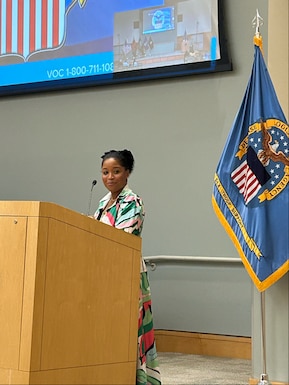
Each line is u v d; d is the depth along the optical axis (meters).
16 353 2.53
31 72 6.71
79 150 6.51
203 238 5.94
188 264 6.00
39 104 6.75
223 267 5.88
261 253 3.93
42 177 6.65
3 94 6.81
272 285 4.17
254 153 4.05
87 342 2.85
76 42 6.53
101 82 6.37
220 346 5.80
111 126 6.39
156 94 6.23
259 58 4.18
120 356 3.09
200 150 6.00
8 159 6.80
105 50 6.40
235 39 5.95
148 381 3.58
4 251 2.62
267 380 4.00
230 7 5.99
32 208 2.61
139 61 6.23
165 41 6.14
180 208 6.04
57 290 2.67
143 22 6.26
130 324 3.19
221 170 4.12
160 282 6.10
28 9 6.79
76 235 2.79
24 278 2.57
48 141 6.66
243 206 4.05
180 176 6.06
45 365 2.59
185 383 4.29
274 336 4.14
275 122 4.07
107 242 3.01
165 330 6.04
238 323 5.79
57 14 6.63
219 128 5.94
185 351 5.93
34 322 2.54
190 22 6.05
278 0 4.42
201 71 5.96
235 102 5.90
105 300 2.98
